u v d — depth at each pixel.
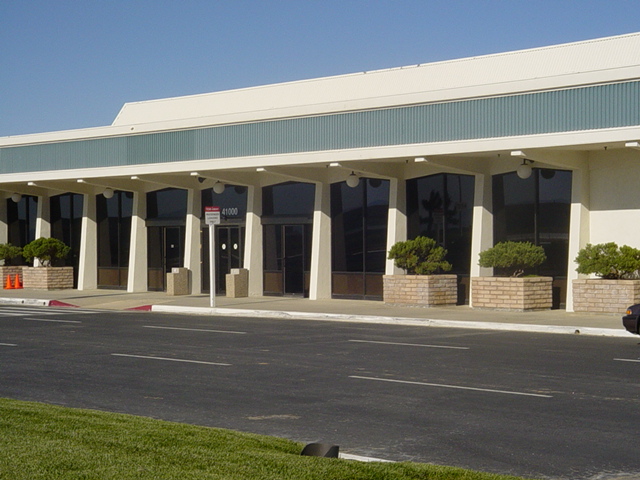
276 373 13.38
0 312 25.67
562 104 21.14
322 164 26.27
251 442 8.16
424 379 12.68
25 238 39.06
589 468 7.87
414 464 7.45
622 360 14.47
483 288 23.89
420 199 26.94
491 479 6.98
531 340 17.58
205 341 17.64
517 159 24.42
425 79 28.30
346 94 29.69
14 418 9.00
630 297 21.31
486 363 14.23
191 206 31.94
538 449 8.56
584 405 10.63
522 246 23.14
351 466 7.20
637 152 22.50
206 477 6.71
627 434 9.12
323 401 11.10
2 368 14.02
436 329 20.03
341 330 19.86
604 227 23.16
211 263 25.62
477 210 25.14
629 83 20.09
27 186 36.62
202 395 11.58
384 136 24.42
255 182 30.25
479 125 22.58
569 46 26.03
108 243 35.59
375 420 9.95
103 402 11.12
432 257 25.31
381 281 27.70
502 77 26.59
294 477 6.80
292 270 29.97
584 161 23.27
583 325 19.36
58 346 16.88
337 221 28.75
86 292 34.19
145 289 33.75
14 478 6.55
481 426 9.58
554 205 24.25
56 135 32.47
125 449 7.62
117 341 17.70
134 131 30.14
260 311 24.27
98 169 31.27
